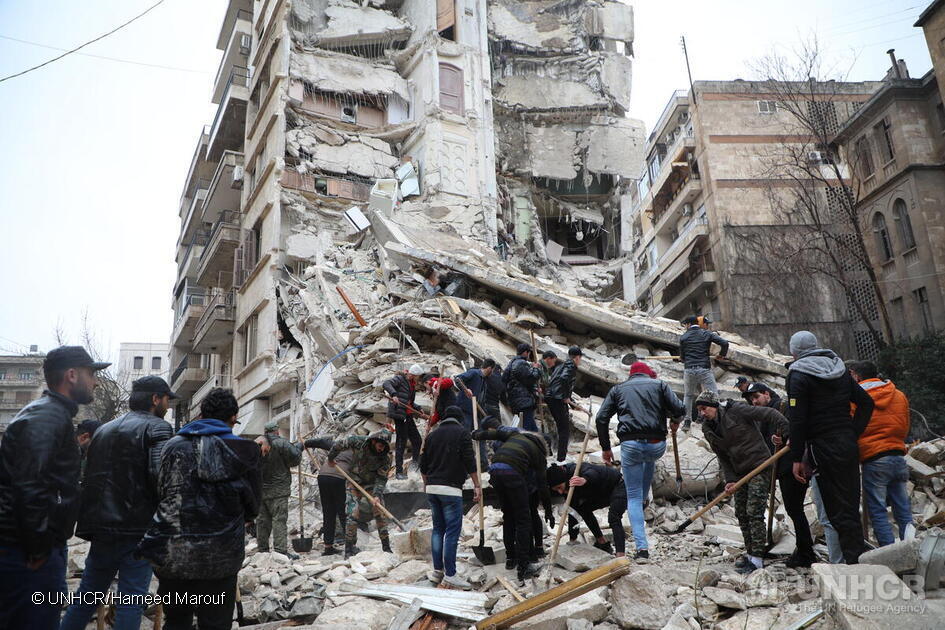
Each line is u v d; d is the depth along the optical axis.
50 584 3.34
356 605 4.73
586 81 29.22
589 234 31.09
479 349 10.68
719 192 30.73
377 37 26.95
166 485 3.47
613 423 8.95
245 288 25.98
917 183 24.59
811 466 4.65
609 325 11.40
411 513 8.16
